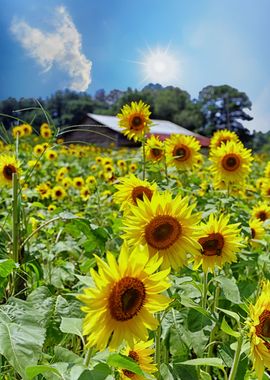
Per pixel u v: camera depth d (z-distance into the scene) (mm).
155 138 1907
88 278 710
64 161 5570
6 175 1544
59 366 665
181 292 1033
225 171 1897
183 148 2055
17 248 1128
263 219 1926
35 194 2275
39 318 739
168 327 945
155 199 876
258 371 759
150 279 678
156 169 1780
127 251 670
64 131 1288
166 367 869
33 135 4160
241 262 1360
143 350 862
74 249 1518
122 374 819
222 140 2301
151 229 871
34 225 1708
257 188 3166
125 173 3793
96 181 3318
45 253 1400
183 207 877
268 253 1401
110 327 667
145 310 680
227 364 911
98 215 2324
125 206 1210
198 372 945
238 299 983
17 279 1106
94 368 660
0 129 1371
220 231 1036
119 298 660
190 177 2561
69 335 1066
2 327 699
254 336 756
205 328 937
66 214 1174
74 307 891
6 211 2100
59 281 1237
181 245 875
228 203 1716
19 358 672
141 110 1820
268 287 802
